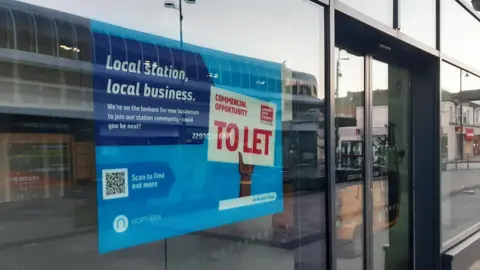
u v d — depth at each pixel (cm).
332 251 242
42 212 146
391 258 358
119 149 162
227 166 204
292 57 234
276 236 233
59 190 149
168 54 175
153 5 170
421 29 362
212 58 193
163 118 175
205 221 195
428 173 391
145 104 168
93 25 153
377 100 339
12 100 136
